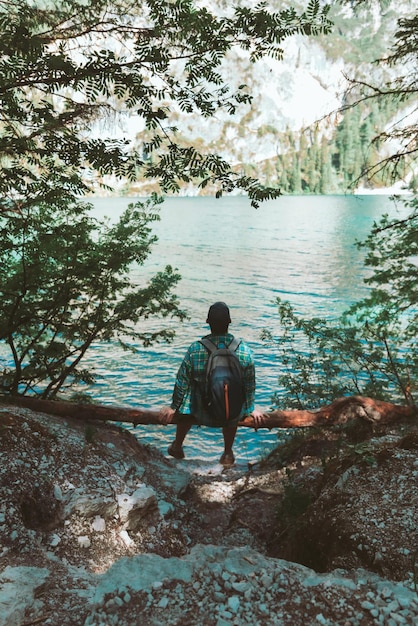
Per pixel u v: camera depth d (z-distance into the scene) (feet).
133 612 7.13
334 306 108.68
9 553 11.17
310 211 455.63
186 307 107.65
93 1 13.28
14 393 28.94
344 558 10.03
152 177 13.47
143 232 30.86
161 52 11.99
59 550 12.51
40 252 27.09
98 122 13.51
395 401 35.01
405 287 30.89
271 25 11.75
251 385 14.79
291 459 25.30
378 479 12.49
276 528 17.28
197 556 8.75
